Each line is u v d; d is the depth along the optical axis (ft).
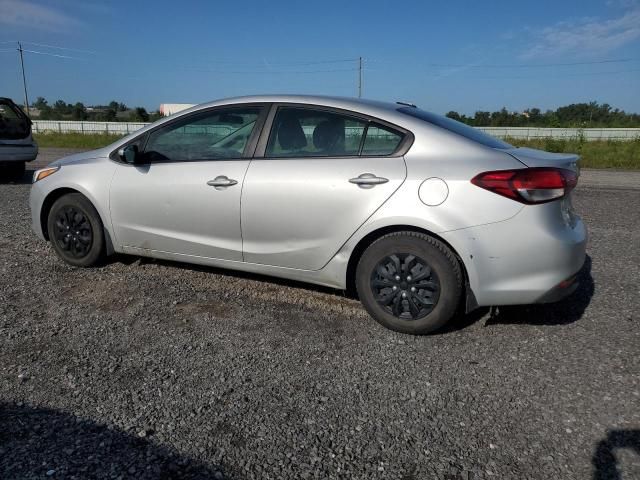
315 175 12.00
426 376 9.84
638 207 28.60
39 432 7.92
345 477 7.12
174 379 9.57
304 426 8.21
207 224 13.39
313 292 14.01
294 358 10.46
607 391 9.36
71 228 15.46
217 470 7.19
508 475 7.19
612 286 14.97
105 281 14.56
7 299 13.17
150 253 14.60
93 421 8.24
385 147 11.75
